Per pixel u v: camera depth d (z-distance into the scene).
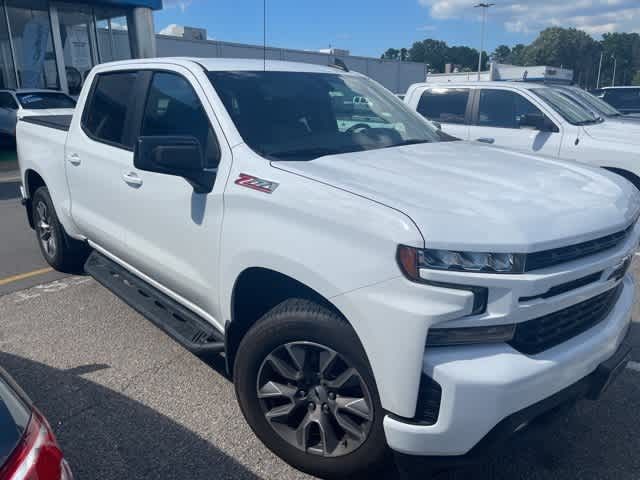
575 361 2.34
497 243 2.13
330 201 2.41
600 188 2.76
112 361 3.88
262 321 2.72
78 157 4.34
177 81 3.52
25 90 16.47
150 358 3.93
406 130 3.73
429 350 2.17
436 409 2.18
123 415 3.27
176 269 3.35
